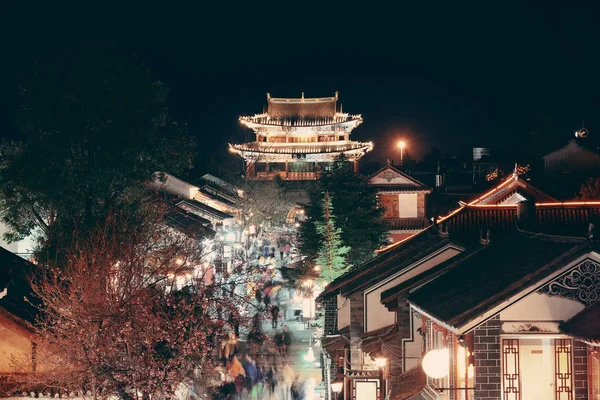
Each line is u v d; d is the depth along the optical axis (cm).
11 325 2770
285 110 13212
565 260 1503
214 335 3080
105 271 2733
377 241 5947
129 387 2588
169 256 3378
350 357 2853
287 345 4450
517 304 1512
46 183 4572
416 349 2419
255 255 8294
